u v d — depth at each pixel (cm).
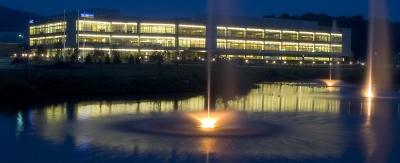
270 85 7862
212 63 9800
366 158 2220
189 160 2141
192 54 11344
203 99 5238
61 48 10819
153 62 9000
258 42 13662
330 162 2139
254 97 5562
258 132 2844
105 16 11850
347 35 15362
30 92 4844
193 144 2464
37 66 7256
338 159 2195
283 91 6600
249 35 13500
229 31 13125
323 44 14862
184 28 12481
